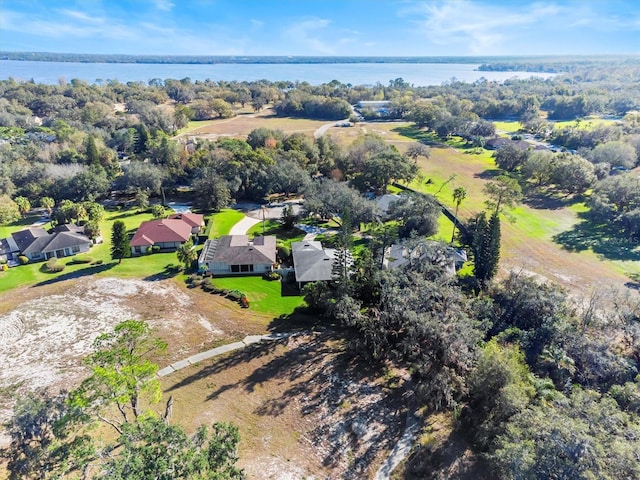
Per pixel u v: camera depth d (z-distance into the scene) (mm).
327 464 28156
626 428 22906
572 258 59344
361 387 34875
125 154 120500
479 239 53812
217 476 18812
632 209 69438
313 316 45250
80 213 71625
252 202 86062
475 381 29516
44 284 51312
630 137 112750
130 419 30297
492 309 41188
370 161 86188
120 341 27344
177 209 81000
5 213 70000
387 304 38406
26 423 24250
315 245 59031
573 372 32781
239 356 38625
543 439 22172
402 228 63156
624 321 38500
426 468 27188
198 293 49562
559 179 86062
